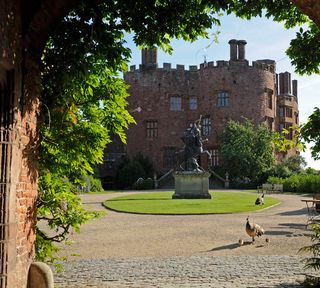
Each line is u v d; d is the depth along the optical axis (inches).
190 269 374.6
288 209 938.1
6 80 223.3
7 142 221.0
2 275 211.9
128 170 2310.5
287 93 3110.2
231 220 734.5
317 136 328.5
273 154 2394.2
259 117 2559.1
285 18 355.6
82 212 326.0
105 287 317.1
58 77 279.4
